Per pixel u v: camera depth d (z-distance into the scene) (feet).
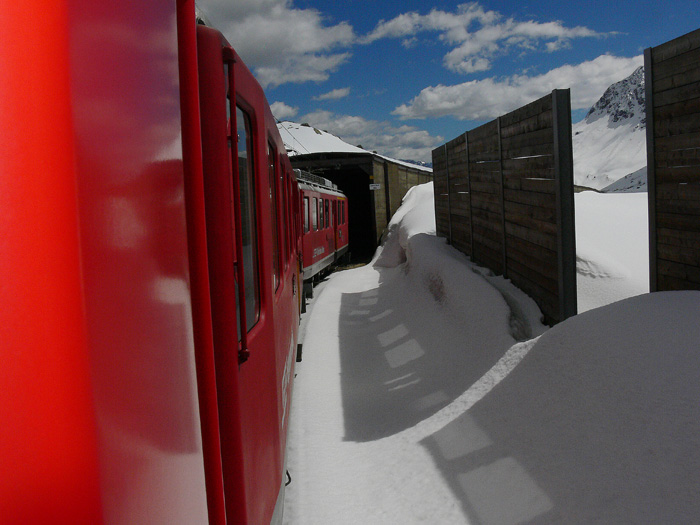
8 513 3.22
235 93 6.72
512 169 26.22
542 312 22.75
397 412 19.20
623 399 11.41
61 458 3.26
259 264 8.54
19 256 3.17
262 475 7.96
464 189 38.65
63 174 3.23
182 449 4.75
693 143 16.14
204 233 5.54
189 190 5.44
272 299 9.36
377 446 16.19
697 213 16.10
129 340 3.82
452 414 16.17
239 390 6.45
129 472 3.73
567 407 12.62
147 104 4.30
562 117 20.04
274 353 9.43
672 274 17.44
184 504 4.74
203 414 5.70
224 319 6.30
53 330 3.23
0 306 3.16
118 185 3.75
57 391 3.24
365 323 34.83
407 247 51.29
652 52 17.84
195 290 5.53
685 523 8.28
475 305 25.04
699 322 12.28
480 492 11.99
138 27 4.19
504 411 14.44
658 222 18.07
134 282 3.94
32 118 3.16
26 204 3.17
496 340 20.98
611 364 12.50
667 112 17.26
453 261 35.53
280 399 10.64
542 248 22.43
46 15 3.19
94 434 3.34
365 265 68.64
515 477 11.76
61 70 3.22
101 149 3.54
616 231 30.27
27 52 3.15
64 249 3.23
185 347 5.01
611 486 9.81
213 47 6.28
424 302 33.30
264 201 8.81
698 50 15.67
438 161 49.26
